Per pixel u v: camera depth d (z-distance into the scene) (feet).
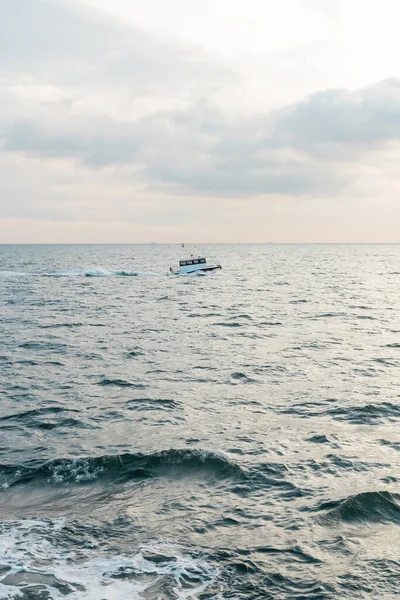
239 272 370.94
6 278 306.35
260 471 44.34
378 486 41.24
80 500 39.52
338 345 103.71
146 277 317.22
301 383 74.02
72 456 47.37
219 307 172.04
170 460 46.26
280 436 52.75
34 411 61.11
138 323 135.64
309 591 28.86
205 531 35.09
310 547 33.14
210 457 46.62
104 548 32.91
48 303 182.29
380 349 99.30
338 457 47.26
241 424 56.49
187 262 340.39
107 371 81.30
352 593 28.68
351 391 69.51
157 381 75.25
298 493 40.37
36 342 106.73
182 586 29.22
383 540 33.94
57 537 34.09
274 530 35.14
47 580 29.53
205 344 105.19
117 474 43.83
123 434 53.42
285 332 120.57
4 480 42.78
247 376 78.02
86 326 130.11
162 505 38.70
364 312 158.40
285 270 403.34
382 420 57.67
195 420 57.93
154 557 31.94
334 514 36.96
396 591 28.78
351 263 541.34
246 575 30.30
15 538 33.86
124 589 28.89
